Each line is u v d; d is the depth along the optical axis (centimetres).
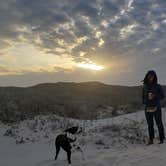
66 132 806
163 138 945
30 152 1024
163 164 674
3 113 1930
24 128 1488
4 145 1192
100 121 1484
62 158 835
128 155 780
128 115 1522
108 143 1010
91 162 748
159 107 942
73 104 2731
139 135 1103
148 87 952
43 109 2222
